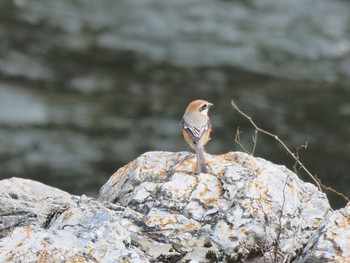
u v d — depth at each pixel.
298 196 7.37
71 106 21.70
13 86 22.25
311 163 19.23
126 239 6.42
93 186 17.89
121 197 7.67
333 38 26.59
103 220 6.54
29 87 22.42
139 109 21.67
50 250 5.88
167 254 6.68
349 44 26.25
